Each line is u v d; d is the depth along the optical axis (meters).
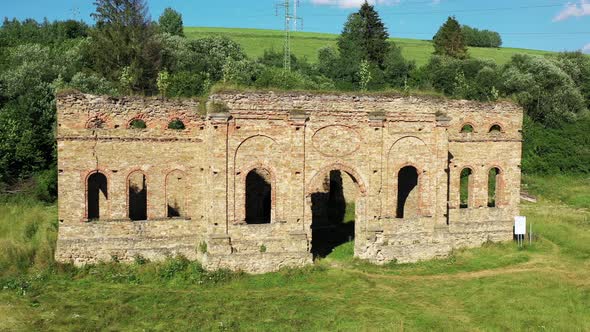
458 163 38.75
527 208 53.56
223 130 31.09
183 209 34.12
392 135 34.12
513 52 114.25
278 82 69.62
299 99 32.38
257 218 40.97
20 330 23.28
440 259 34.88
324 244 37.72
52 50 77.12
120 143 32.75
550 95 79.50
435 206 35.16
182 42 83.25
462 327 23.88
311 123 32.56
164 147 33.53
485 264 34.09
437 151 35.00
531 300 26.95
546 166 70.81
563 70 85.94
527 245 38.03
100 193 35.25
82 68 69.44
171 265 31.39
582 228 43.31
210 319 24.78
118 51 68.81
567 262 34.44
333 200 45.88
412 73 87.12
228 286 29.86
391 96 34.06
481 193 39.47
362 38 91.44
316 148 32.69
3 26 99.62
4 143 50.75
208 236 31.67
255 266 31.62
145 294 28.39
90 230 32.31
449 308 26.42
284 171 32.25
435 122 34.84
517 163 40.19
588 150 72.06
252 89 31.83
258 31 118.81
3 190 49.53
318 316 25.28
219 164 31.14
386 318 24.95
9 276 30.00
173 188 34.28
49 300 27.17
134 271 31.28
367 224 33.66
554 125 77.25
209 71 76.12
